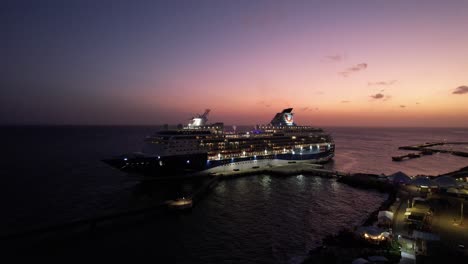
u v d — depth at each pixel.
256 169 115.06
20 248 48.06
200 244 49.53
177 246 48.81
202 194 79.75
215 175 103.38
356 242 45.22
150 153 97.00
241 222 59.91
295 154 128.88
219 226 57.72
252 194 82.75
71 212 67.38
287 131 137.88
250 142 115.88
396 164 150.12
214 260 44.00
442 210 56.62
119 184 95.81
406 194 71.81
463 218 51.88
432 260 36.56
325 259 40.34
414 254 38.31
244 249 47.56
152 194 82.31
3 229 57.25
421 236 42.75
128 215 62.25
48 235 53.38
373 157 176.62
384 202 70.38
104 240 51.34
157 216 63.69
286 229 55.97
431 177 99.75
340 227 57.03
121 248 48.16
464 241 42.16
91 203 74.44
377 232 44.78
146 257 44.97
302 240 50.88
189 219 61.75
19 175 111.19
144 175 90.25
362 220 60.88
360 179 95.75
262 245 49.00
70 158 160.25
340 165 142.75
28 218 63.38
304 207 70.44
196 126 111.50
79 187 91.88
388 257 38.56
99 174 114.00
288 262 43.03
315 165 125.50
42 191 86.88
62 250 47.44
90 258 44.66
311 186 93.62
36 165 135.38
